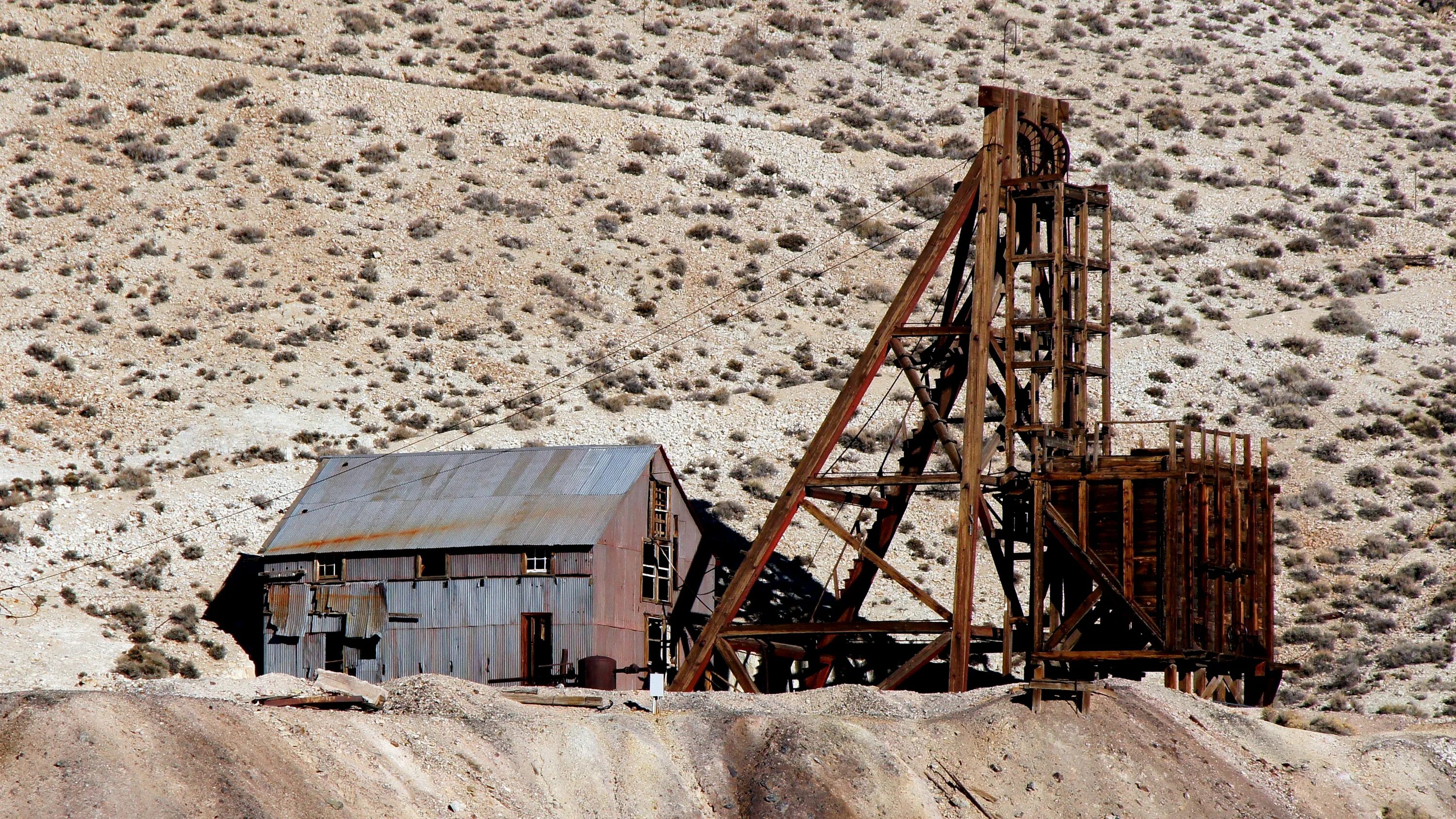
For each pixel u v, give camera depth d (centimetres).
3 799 6425
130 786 6662
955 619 10556
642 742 8719
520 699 9488
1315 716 10812
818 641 11738
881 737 9019
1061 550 10956
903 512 11719
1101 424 11344
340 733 7881
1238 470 11238
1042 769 8994
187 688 9125
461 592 11769
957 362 11906
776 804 8388
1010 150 11519
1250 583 10988
